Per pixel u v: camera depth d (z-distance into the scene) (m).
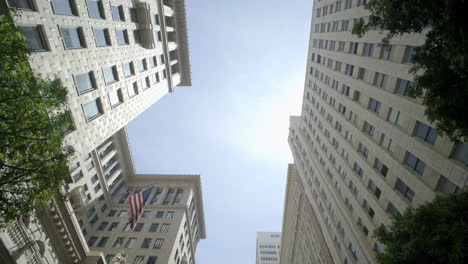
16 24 16.17
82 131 22.34
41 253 19.64
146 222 49.22
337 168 34.66
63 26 19.91
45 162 13.57
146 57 33.59
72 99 20.95
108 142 53.38
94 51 23.36
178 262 46.19
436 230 9.55
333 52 34.78
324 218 40.72
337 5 33.72
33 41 17.69
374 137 25.00
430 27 16.97
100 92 24.59
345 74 31.58
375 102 25.05
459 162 15.19
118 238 45.97
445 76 9.66
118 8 27.20
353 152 29.12
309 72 46.88
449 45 8.50
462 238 8.52
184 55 47.38
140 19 31.08
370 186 26.00
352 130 29.36
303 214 57.84
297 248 64.25
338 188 34.31
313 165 45.47
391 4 10.84
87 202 44.22
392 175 21.92
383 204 23.19
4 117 11.37
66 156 14.02
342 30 32.25
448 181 16.09
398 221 12.17
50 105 13.18
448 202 10.50
